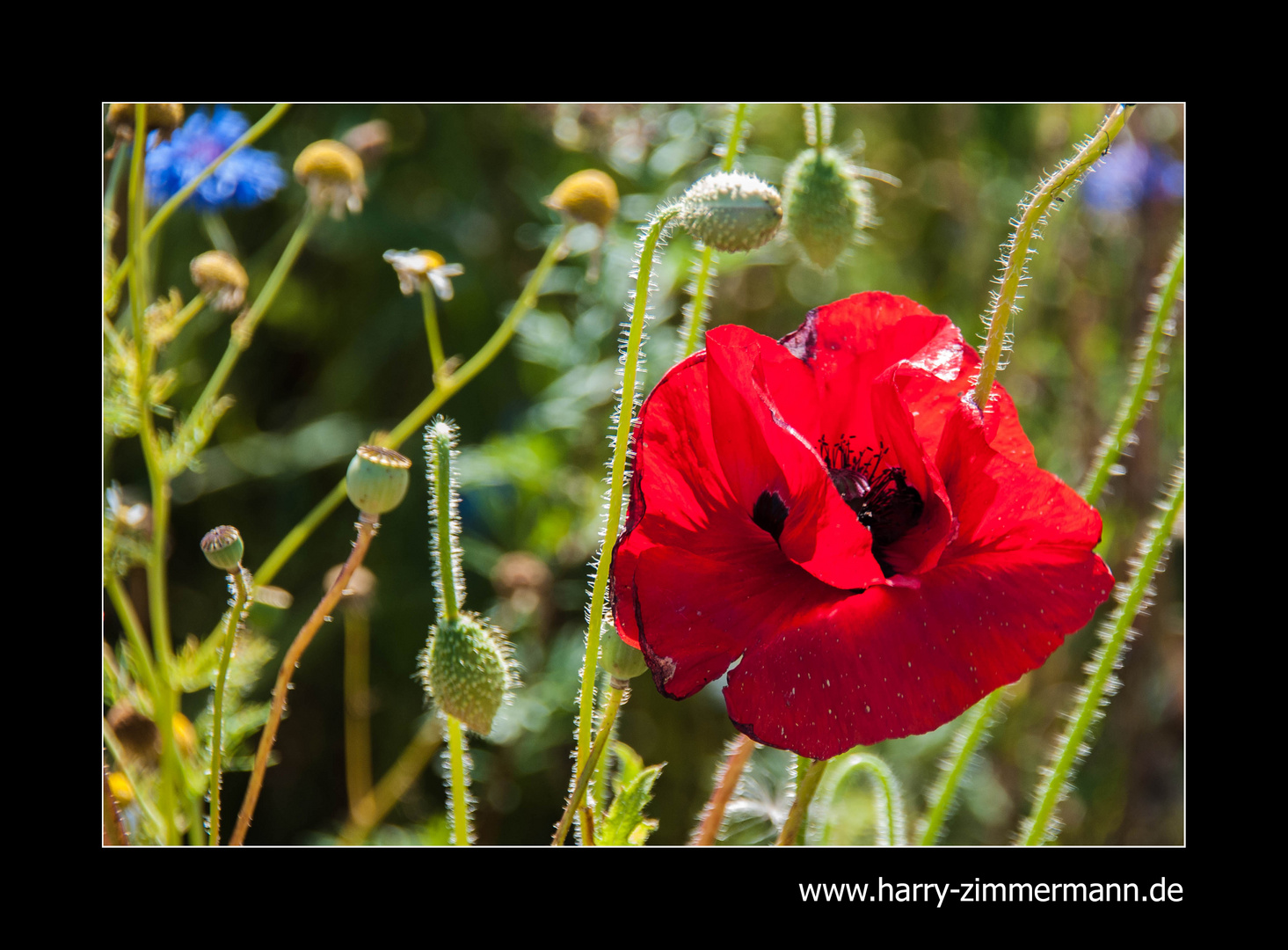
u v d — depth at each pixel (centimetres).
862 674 39
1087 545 40
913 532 41
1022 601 39
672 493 41
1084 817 80
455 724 43
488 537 87
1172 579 81
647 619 39
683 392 40
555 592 80
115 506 56
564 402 80
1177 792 79
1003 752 81
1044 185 40
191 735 56
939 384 42
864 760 47
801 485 39
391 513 87
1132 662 81
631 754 45
